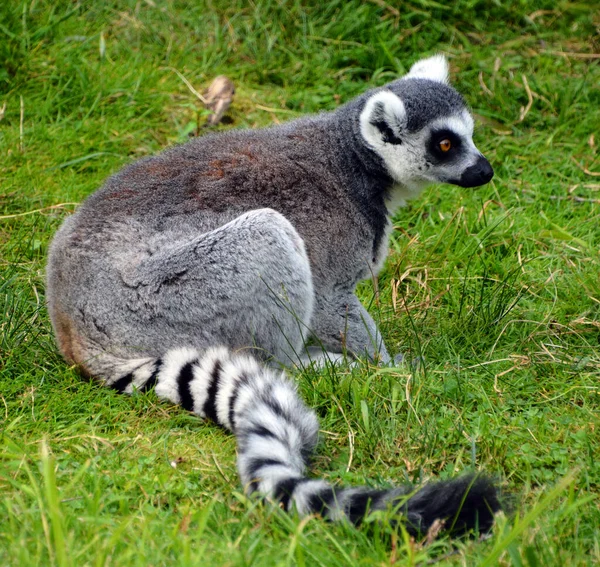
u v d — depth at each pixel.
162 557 9.19
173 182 14.12
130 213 13.72
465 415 12.84
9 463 11.16
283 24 24.73
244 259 13.10
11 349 14.11
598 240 18.64
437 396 13.30
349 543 9.69
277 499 10.20
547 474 11.52
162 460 11.83
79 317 13.57
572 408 13.33
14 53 21.78
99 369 13.57
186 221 13.78
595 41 25.19
